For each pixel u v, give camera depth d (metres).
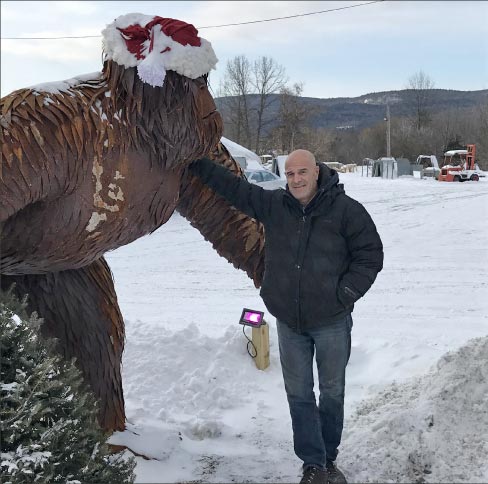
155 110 2.74
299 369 3.09
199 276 9.68
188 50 2.74
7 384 2.11
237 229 3.50
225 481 3.21
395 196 20.23
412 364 4.83
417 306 7.43
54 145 2.52
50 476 2.05
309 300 2.97
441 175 29.70
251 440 3.75
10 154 2.40
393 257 10.29
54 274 3.08
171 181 2.96
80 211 2.66
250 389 4.54
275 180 18.09
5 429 2.04
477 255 10.30
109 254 11.53
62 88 2.71
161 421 3.89
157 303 8.09
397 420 3.45
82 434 2.26
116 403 3.40
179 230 14.09
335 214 2.97
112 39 2.74
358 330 6.52
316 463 3.00
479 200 18.28
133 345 4.90
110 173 2.70
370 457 3.30
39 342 2.33
